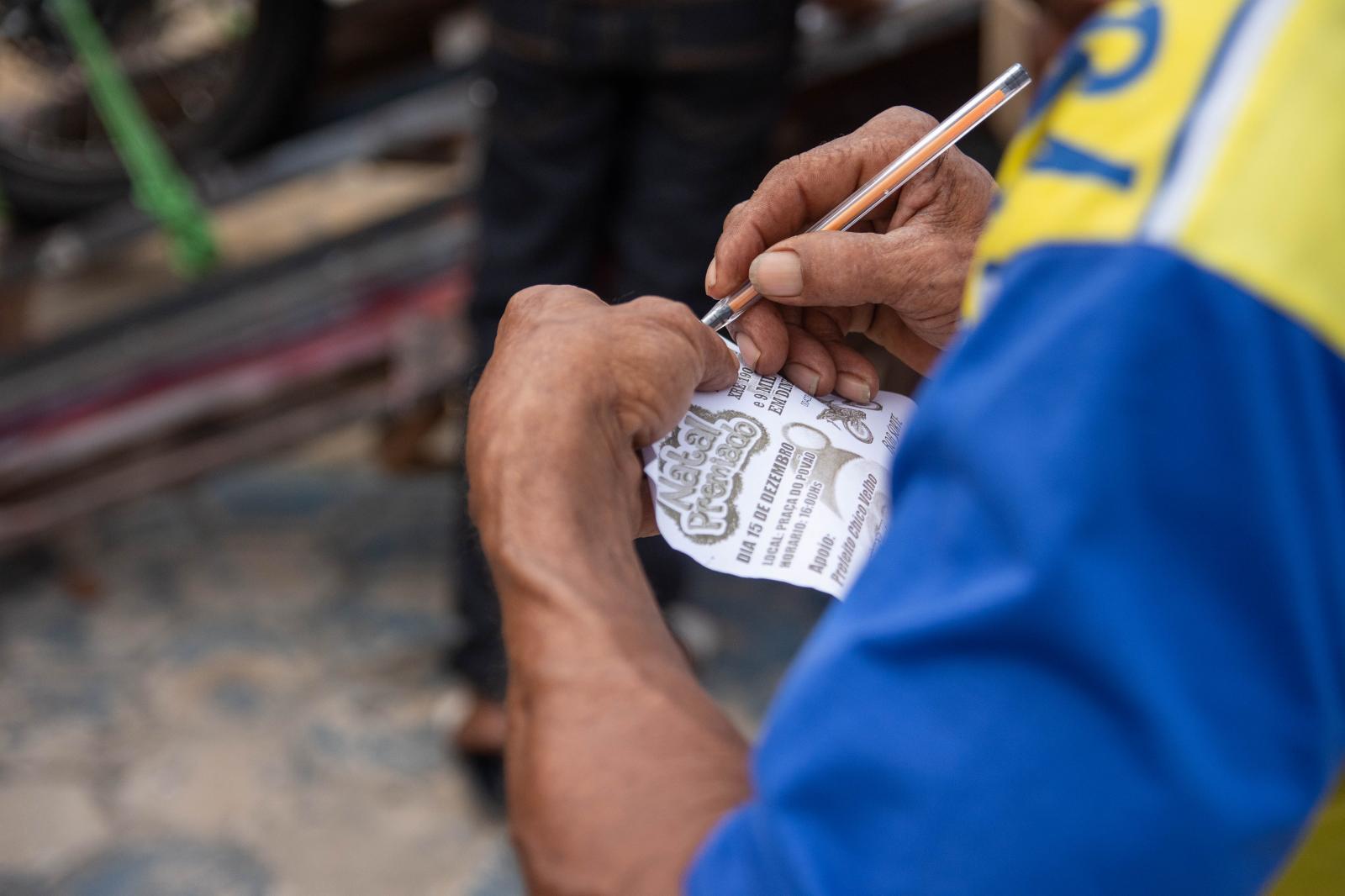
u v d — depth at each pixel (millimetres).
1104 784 661
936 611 675
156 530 2484
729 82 1624
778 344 905
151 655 2180
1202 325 654
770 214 925
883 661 682
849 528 847
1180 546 659
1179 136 666
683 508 840
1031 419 667
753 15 1595
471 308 1810
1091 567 656
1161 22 684
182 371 2184
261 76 2258
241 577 2350
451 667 1898
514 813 759
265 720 2037
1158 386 656
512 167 1725
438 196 2299
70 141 2541
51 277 2557
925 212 916
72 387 2168
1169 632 658
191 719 2045
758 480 854
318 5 2232
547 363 816
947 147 892
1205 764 657
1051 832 665
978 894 670
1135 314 657
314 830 1850
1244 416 653
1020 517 663
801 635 2150
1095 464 658
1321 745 662
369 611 2258
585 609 770
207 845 1833
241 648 2184
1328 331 653
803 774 687
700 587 2250
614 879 730
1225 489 655
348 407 2227
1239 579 659
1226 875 665
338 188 3768
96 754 1987
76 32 2281
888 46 1971
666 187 1688
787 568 829
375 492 2586
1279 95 661
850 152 926
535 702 763
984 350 683
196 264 2297
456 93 2268
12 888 1773
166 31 2545
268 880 1774
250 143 2322
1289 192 655
